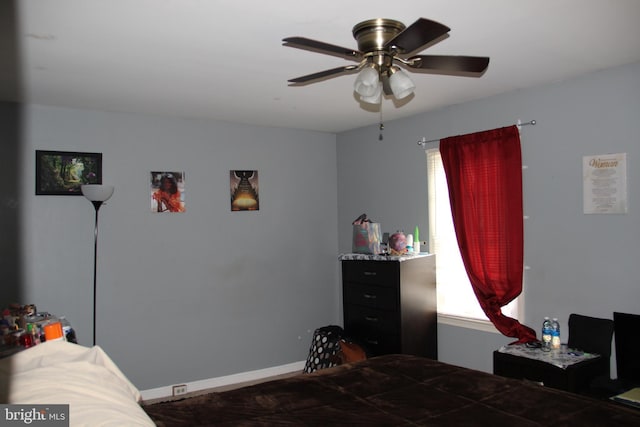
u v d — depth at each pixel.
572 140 3.09
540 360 2.80
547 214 3.23
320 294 4.92
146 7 1.95
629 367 2.72
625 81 2.84
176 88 3.18
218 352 4.26
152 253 3.96
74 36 2.25
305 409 1.92
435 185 4.02
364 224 4.10
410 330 3.73
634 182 2.81
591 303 3.00
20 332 2.29
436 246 4.03
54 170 3.56
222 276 4.30
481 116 3.62
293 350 4.71
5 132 3.42
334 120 4.35
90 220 3.70
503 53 2.60
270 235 4.60
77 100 3.44
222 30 2.21
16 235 3.43
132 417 1.40
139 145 3.93
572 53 2.62
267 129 4.62
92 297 3.70
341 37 2.33
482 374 2.31
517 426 1.71
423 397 2.03
